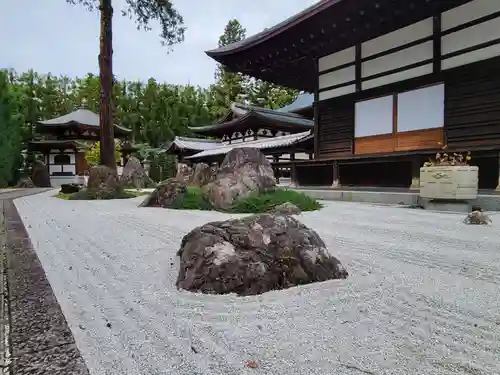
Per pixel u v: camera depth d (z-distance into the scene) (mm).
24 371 1026
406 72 7805
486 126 6488
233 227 2020
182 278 1871
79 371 1032
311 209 5734
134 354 1146
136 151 27625
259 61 10484
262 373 1026
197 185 8609
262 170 6223
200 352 1159
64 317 1437
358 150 8859
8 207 6812
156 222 4445
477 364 1071
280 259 1887
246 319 1431
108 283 1923
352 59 9008
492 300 1640
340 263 2121
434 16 7250
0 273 2109
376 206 6387
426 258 2453
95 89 35750
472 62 6676
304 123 20234
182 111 36938
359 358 1114
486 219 4027
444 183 5266
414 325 1367
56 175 24141
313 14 7508
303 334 1290
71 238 3334
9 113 19500
